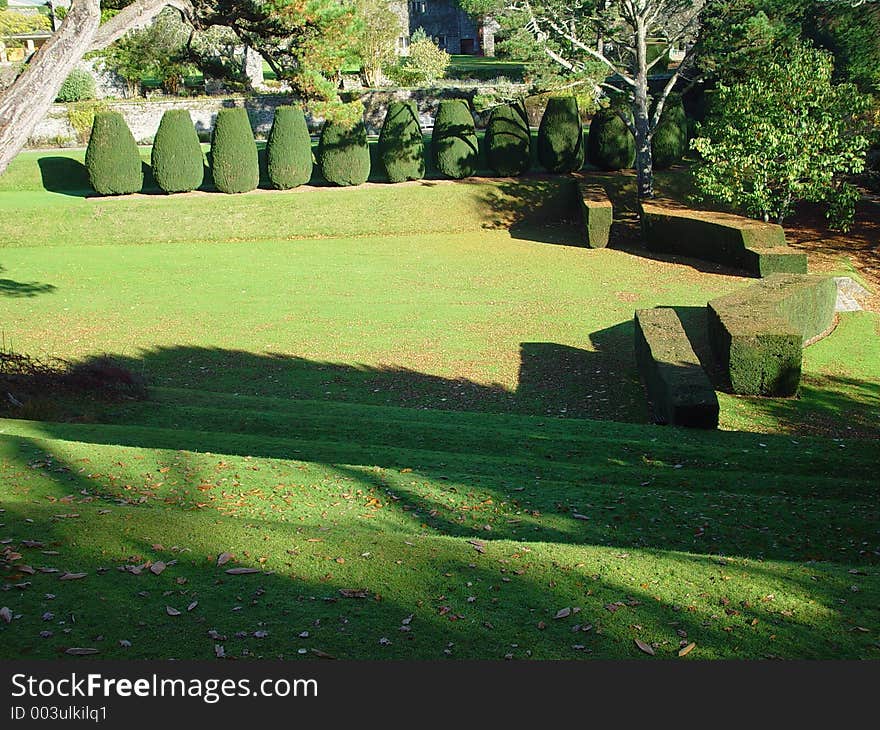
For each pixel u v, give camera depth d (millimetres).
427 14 65688
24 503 6957
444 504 8047
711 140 27969
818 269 23188
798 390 14672
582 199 28438
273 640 5027
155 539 6238
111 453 8969
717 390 14844
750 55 26453
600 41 29891
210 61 43188
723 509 8227
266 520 7359
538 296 21719
